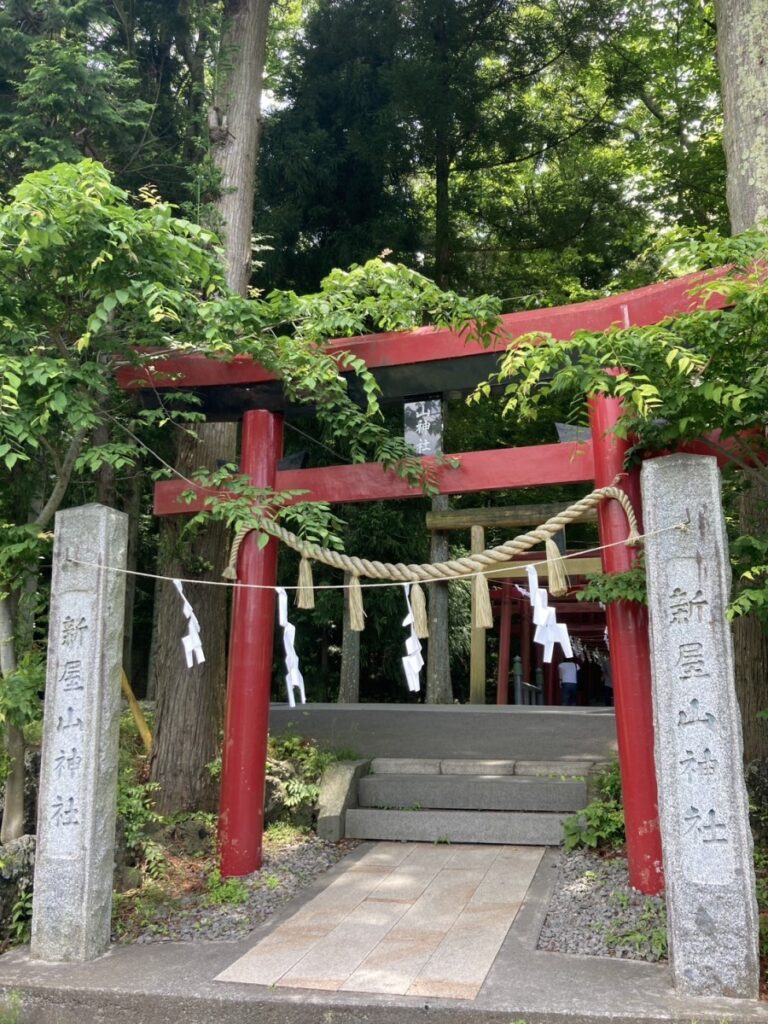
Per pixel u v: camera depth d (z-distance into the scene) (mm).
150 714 8445
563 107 14570
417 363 5527
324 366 5156
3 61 7402
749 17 5887
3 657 4887
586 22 12930
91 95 7004
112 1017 3658
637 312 4934
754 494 5590
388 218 13008
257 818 5375
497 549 4586
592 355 4066
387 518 12844
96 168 4305
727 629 3727
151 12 8891
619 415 4895
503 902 4629
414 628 4492
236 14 7977
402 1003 3434
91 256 4582
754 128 5785
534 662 17656
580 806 5930
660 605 3836
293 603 13359
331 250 12773
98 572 4441
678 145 12969
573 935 4152
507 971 3730
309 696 14305
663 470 3930
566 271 14523
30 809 5305
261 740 5461
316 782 6414
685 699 3729
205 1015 3576
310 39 13719
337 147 13391
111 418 5340
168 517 6871
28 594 5141
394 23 13336
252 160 7848
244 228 7645
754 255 4059
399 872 5250
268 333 5484
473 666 12469
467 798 6160
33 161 6793
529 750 7176
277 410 5898
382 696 15250
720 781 3617
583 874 4992
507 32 13492
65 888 4184
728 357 4008
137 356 5301
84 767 4281
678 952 3504
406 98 12648
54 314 5008
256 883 5129
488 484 5383
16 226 4242
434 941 4117
